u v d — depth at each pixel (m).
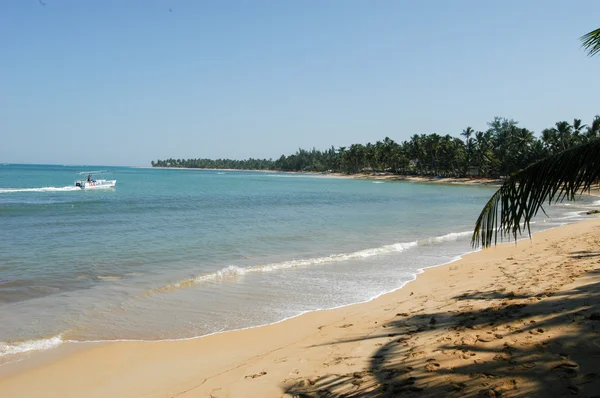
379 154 149.62
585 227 22.44
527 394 4.50
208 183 100.25
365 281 12.30
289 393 5.44
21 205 39.38
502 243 18.67
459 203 46.75
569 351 5.42
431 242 19.58
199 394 5.68
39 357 7.11
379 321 8.32
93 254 16.45
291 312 9.52
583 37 5.61
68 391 5.95
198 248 18.09
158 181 108.25
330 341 7.45
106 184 73.62
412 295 10.48
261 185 93.50
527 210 5.42
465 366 5.44
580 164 5.01
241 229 24.50
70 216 30.70
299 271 13.62
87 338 7.96
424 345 6.48
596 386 4.46
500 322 7.05
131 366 6.75
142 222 27.58
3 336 8.02
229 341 7.79
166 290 11.35
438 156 121.94
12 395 5.82
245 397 5.45
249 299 10.55
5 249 17.31
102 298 10.58
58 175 126.50
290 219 30.20
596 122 71.38
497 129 103.44
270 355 7.00
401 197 57.31
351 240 20.62
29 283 11.94
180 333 8.24
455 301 9.16
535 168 5.41
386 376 5.52
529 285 9.64
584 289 8.45
